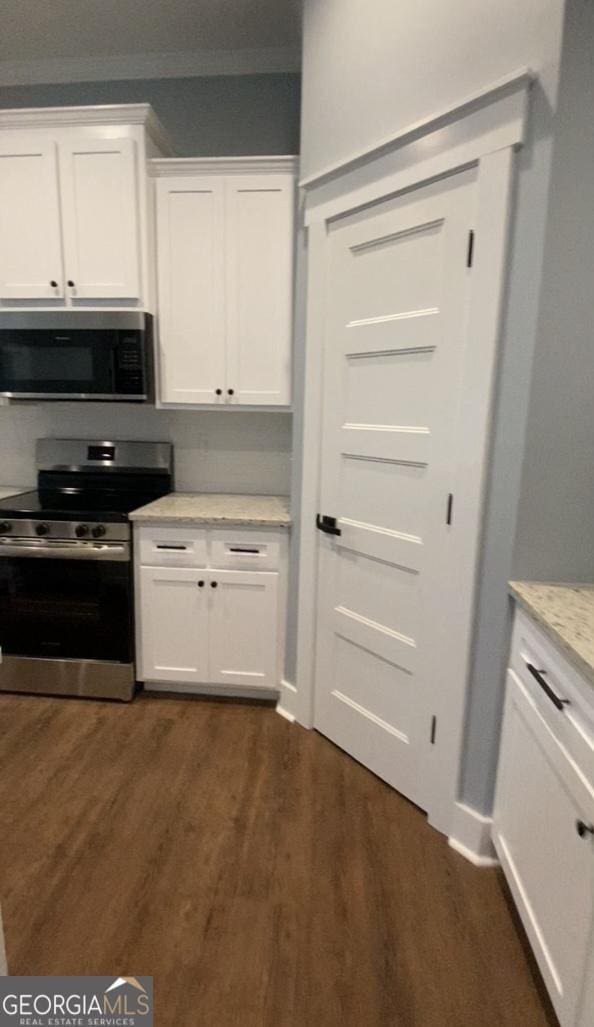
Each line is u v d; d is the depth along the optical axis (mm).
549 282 1337
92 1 2205
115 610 2379
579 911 1030
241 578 2348
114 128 2238
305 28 1935
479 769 1628
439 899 1521
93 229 2322
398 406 1738
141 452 2850
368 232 1750
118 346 2348
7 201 2330
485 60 1374
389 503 1811
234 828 1755
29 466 2984
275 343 2371
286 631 2379
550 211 1303
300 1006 1247
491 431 1473
